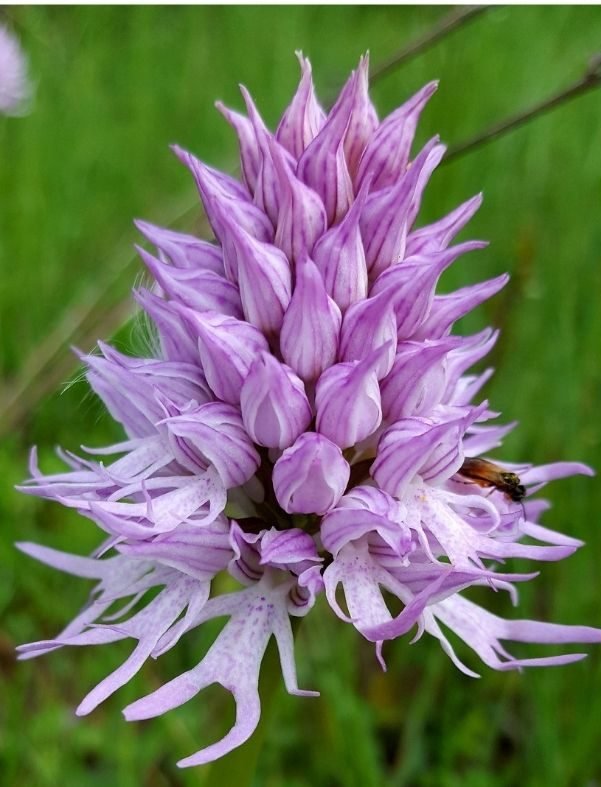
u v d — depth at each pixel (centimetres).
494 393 14
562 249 15
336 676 11
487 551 7
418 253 7
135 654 7
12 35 20
